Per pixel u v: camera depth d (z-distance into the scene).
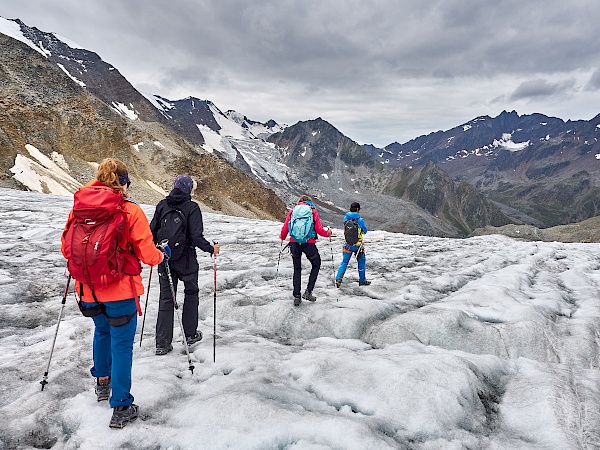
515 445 3.83
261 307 7.75
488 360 5.68
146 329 6.72
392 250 16.03
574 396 4.61
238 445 3.45
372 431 3.65
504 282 10.13
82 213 3.46
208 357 5.54
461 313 7.12
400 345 6.35
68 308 7.49
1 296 7.73
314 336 7.07
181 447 3.45
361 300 8.22
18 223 16.95
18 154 65.25
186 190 5.62
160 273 5.72
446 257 14.59
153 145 109.81
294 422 3.70
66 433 3.76
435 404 4.21
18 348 5.69
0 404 4.16
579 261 14.31
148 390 4.30
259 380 4.74
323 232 7.81
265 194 147.50
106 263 3.43
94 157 86.31
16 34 191.88
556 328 7.02
